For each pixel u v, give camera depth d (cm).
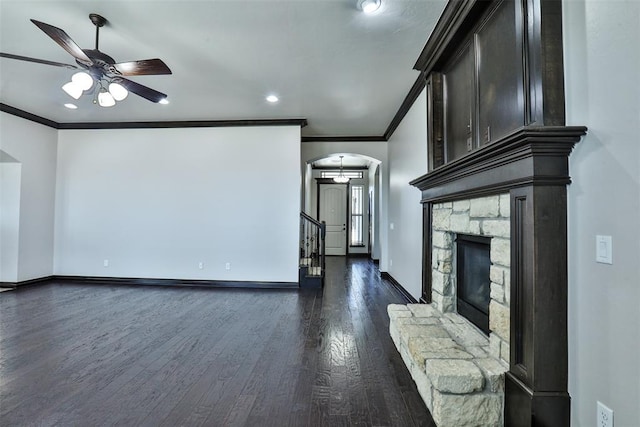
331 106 450
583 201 139
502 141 158
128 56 308
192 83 373
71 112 489
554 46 148
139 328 329
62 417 182
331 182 987
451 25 242
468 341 218
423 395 199
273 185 522
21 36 278
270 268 522
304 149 629
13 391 209
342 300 446
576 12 141
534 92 153
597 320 133
